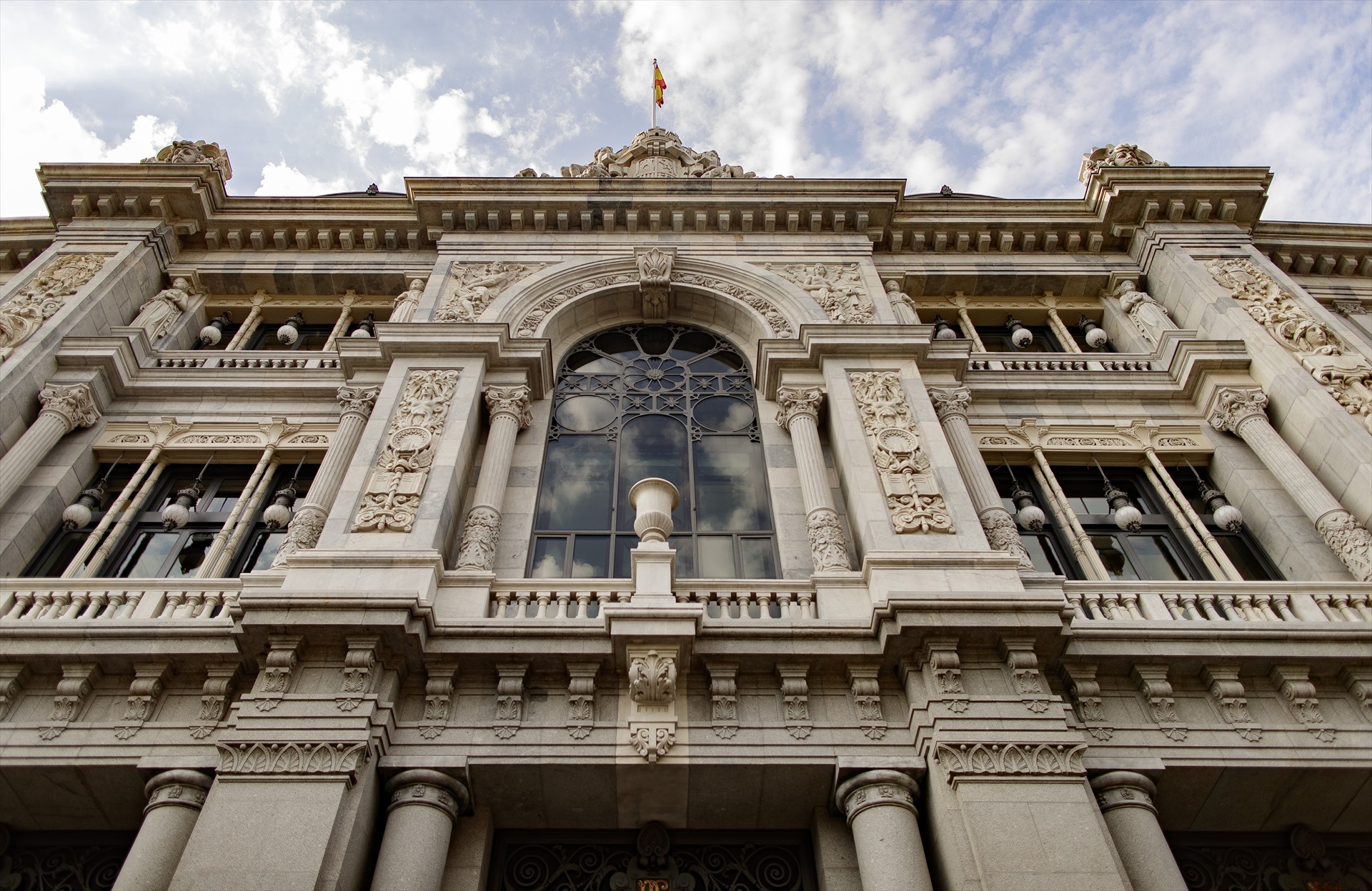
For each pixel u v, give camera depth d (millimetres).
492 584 11586
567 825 10438
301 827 8664
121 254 18547
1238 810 10602
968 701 9984
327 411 16359
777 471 14625
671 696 10172
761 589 11609
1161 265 19859
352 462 13312
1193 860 10664
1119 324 19656
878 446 13875
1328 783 10297
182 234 20297
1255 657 10727
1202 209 20672
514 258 18984
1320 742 10312
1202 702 10773
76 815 10352
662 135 23609
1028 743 9586
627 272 18547
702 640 10508
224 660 10359
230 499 15148
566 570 13312
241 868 8312
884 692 10562
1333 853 10773
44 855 10336
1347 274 21562
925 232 20828
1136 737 10328
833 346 15828
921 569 11492
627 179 20188
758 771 9867
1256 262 19234
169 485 15344
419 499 12688
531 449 15117
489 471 13914
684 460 15305
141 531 14375
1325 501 13922
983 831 8914
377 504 12523
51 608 11242
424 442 13680
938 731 9703
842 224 20203
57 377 15945
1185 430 16469
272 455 15578
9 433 14906
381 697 9945
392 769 9602
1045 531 14859
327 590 10570
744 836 10531
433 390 14844
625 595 11359
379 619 10008
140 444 15586
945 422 15375
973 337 19531
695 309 18438
